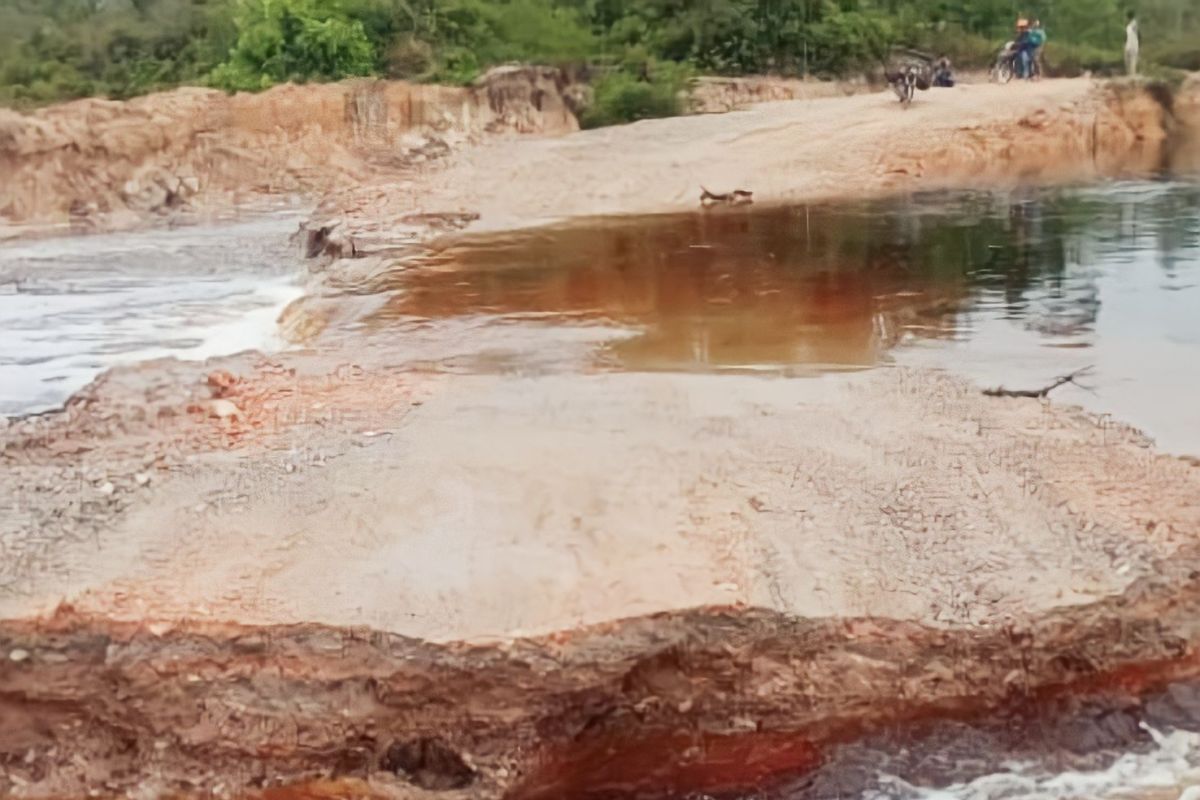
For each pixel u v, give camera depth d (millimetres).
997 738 6203
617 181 16891
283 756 6125
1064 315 10648
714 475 7512
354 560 6664
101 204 18156
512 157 18203
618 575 6453
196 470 7844
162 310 12828
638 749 6156
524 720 6090
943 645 6246
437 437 8258
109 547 6867
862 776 6098
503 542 6770
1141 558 6590
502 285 12445
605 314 11234
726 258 13211
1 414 8961
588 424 8414
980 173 17375
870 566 6559
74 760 6195
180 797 6098
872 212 15234
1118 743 6195
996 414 8453
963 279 12008
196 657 6164
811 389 9031
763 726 6199
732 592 6297
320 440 8273
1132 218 14258
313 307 12016
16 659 6207
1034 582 6484
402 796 6043
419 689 6086
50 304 12992
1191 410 8383
